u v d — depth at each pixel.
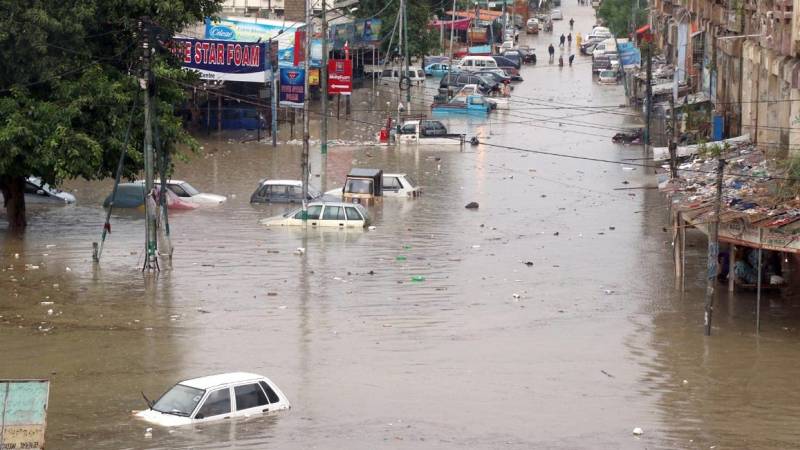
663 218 58.19
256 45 81.81
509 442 27.53
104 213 59.62
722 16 74.38
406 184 64.38
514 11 169.38
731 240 38.78
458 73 113.75
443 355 35.47
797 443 27.83
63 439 26.83
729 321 39.59
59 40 50.44
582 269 47.28
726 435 28.41
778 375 33.69
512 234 54.47
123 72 53.12
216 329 38.22
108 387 31.80
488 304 41.75
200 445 26.28
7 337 37.06
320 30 97.31
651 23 138.38
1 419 24.47
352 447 26.70
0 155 48.94
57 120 49.53
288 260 48.56
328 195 62.94
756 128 58.62
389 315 40.12
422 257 49.38
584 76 130.12
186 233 53.97
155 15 52.72
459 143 83.81
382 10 112.19
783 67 50.97
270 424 28.28
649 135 82.88
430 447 26.98
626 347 36.56
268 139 85.25
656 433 28.50
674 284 44.84
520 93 116.25
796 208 39.34
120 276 45.44
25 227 55.25
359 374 33.34
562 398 31.38
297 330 38.16
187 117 87.38
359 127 92.69
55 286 43.72
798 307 41.44
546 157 78.62
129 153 50.78
